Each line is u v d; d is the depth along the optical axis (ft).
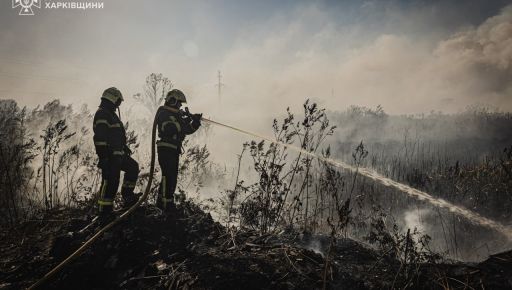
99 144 13.66
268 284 9.82
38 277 10.84
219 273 10.09
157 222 13.43
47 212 16.20
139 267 11.10
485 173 25.26
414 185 26.84
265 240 13.37
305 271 10.59
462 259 17.52
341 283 10.46
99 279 10.94
